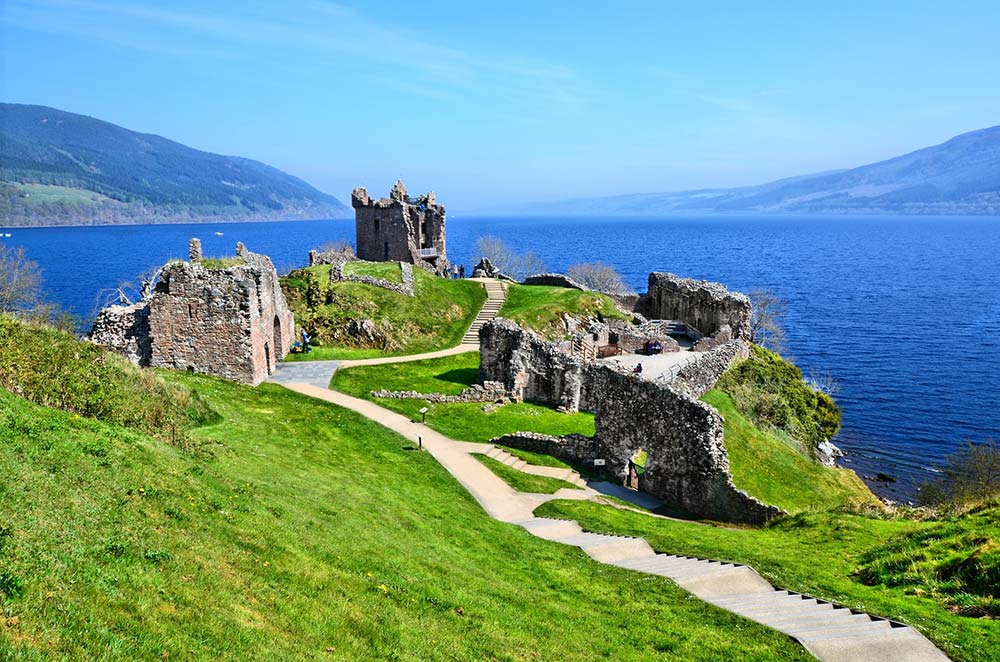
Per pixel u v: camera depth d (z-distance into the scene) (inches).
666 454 1315.2
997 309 5447.8
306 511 786.8
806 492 1515.7
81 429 731.4
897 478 2262.6
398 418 1571.1
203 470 775.7
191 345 1614.2
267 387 1654.8
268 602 517.7
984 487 1694.1
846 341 4330.7
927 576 735.7
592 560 889.5
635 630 658.2
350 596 584.4
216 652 418.6
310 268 2844.5
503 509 1147.3
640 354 2476.6
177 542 552.4
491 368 2009.1
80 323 3216.0
